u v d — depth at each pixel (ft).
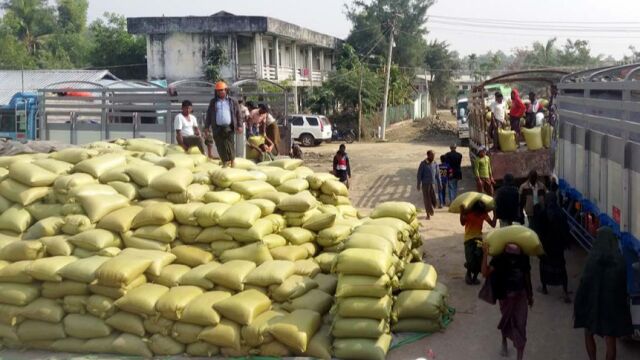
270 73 125.08
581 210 30.17
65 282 24.21
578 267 32.81
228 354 23.00
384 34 177.88
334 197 32.17
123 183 28.76
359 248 23.94
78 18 214.48
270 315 23.22
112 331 23.97
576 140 31.35
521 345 21.68
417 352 23.21
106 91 58.03
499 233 22.13
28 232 27.17
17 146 40.09
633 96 22.15
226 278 24.17
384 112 123.75
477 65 301.63
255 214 26.32
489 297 22.22
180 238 26.71
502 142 51.13
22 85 99.45
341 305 22.70
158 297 23.67
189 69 120.06
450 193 51.96
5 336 24.58
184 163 31.22
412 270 26.05
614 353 20.03
